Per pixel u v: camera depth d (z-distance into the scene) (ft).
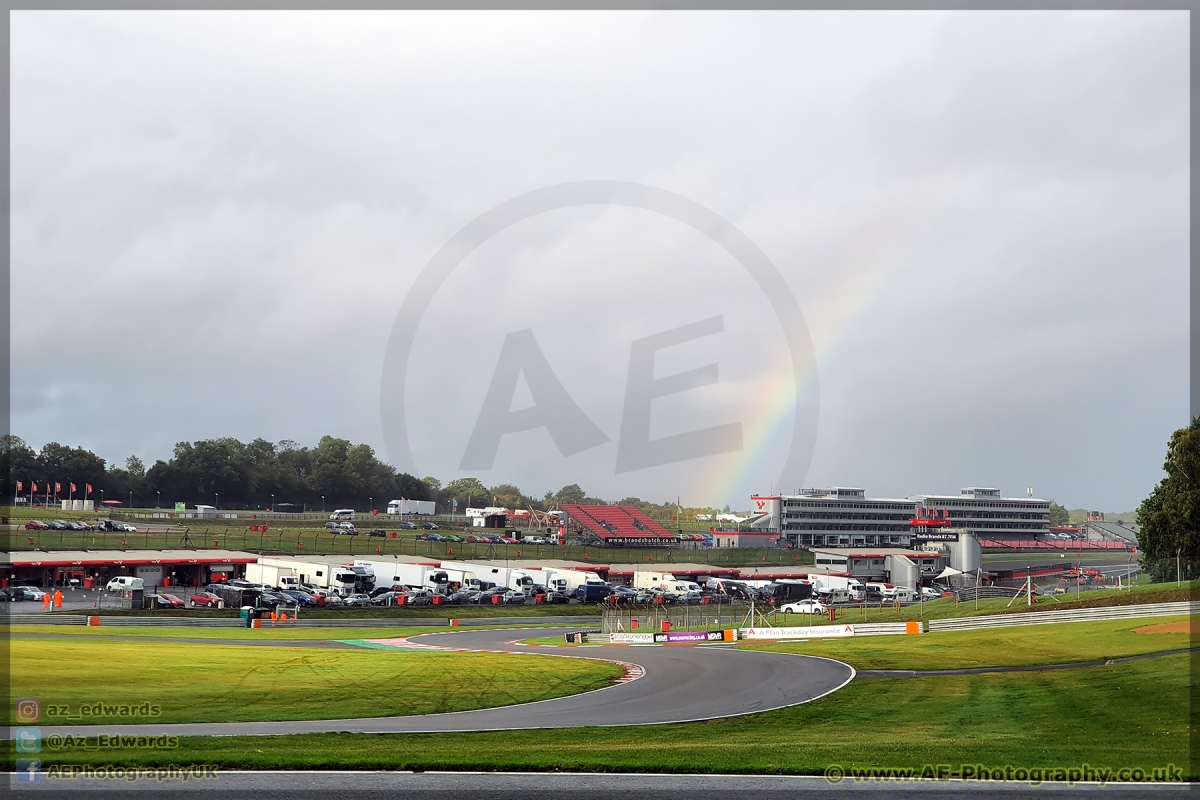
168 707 105.09
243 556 330.95
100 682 119.24
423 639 219.41
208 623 234.58
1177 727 93.50
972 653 154.81
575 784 67.72
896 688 125.90
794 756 78.18
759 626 247.29
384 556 348.59
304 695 119.14
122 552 315.17
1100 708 105.09
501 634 237.04
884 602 318.65
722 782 68.95
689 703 118.73
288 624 243.40
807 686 130.52
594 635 220.64
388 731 94.38
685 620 269.03
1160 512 250.78
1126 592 199.41
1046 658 143.74
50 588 286.66
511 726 100.58
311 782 67.15
